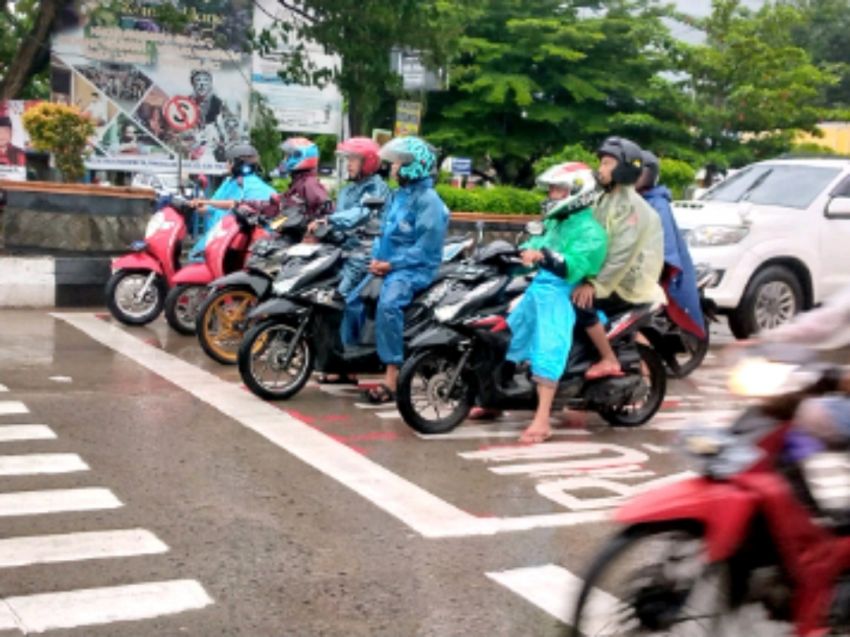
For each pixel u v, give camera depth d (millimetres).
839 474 3848
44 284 11742
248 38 16266
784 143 25875
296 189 9484
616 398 7164
